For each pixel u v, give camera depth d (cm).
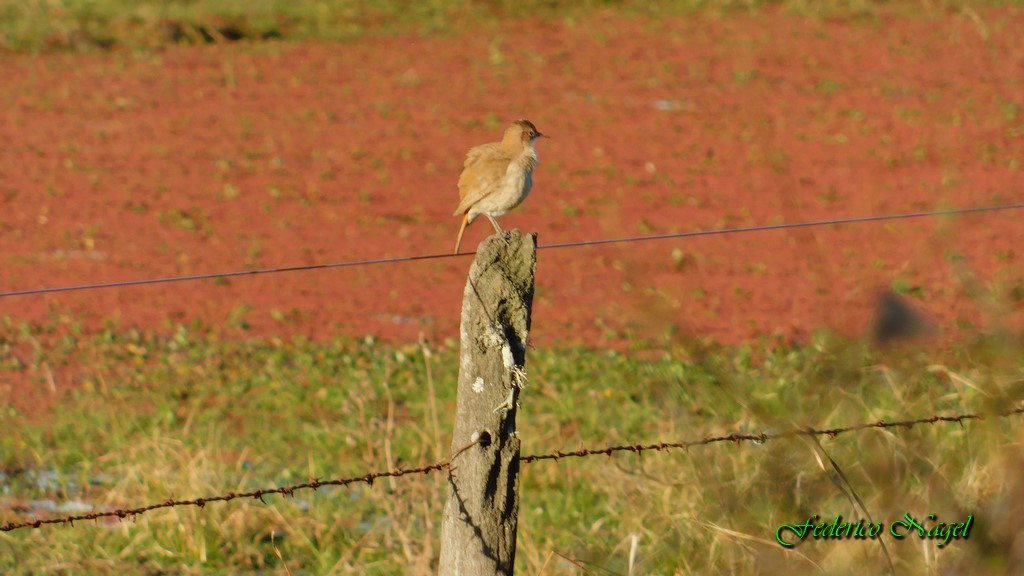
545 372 2700
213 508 2025
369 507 2112
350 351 2927
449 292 3409
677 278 3431
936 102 5194
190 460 2114
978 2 6638
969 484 1493
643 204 4125
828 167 4462
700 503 1700
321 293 3378
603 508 2058
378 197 4231
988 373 1530
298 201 4184
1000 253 3512
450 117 5138
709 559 1548
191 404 2606
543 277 3466
